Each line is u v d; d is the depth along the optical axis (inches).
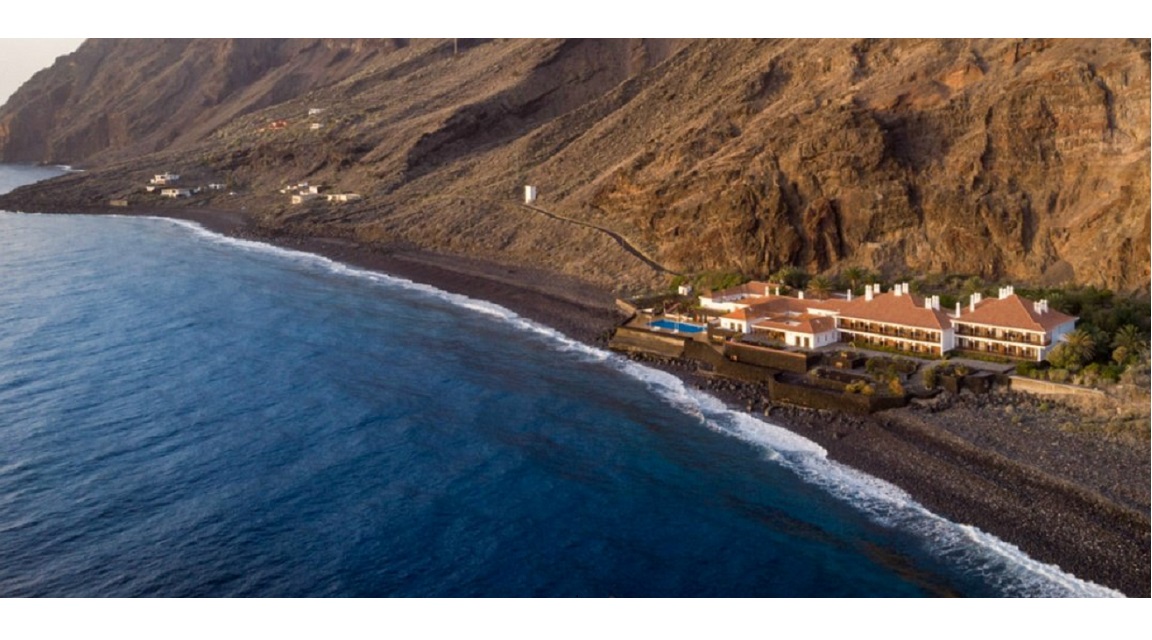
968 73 5477.4
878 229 5423.2
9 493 2970.0
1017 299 4020.7
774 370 4060.0
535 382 4089.6
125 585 2449.6
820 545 2632.9
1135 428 3125.0
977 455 3110.2
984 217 5059.1
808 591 2399.1
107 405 3762.3
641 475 3107.8
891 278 5172.2
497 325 5093.5
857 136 5506.9
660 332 4606.3
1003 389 3614.7
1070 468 2938.0
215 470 3149.6
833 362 4025.6
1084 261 4682.6
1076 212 4889.3
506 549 2635.3
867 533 2694.4
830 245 5492.1
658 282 5708.7
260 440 3403.1
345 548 2640.3
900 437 3326.8
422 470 3147.1
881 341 4180.6
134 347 4598.9
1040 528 2655.0
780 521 2778.1
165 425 3550.7
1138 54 4906.5
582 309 5354.3
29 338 4753.9
